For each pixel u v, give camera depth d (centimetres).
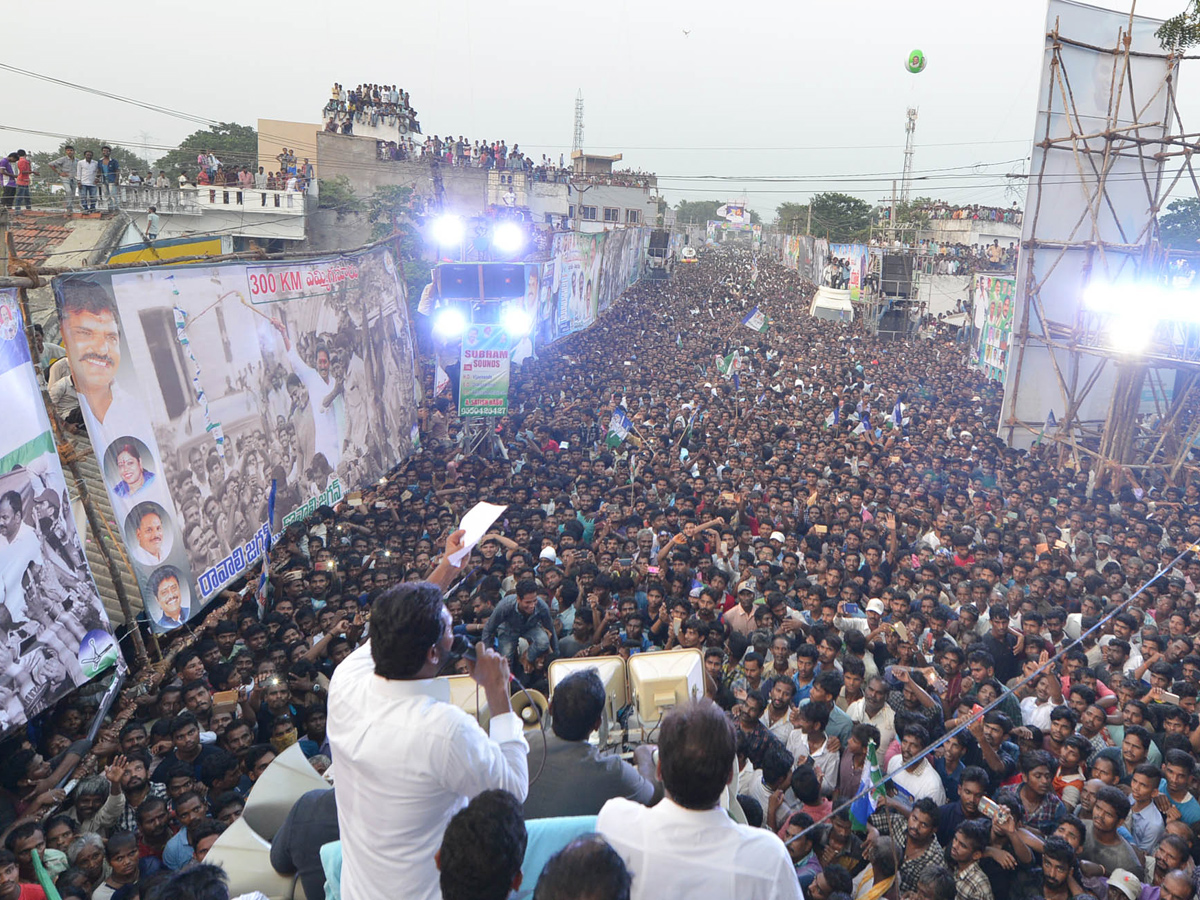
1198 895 436
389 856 218
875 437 1717
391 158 4075
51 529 633
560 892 171
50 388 897
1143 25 1773
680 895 202
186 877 280
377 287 1405
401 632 216
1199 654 705
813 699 605
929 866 446
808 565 938
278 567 973
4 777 549
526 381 2291
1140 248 1684
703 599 782
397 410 1468
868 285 4431
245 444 947
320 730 631
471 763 214
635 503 1213
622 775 292
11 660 583
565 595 820
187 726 559
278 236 2819
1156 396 1950
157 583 772
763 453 1542
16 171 1894
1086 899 429
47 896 400
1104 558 1047
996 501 1238
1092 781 519
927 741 544
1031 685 686
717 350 3005
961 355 3212
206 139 4425
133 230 1850
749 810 433
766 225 12912
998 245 5472
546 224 4350
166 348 812
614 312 3953
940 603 802
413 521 1130
